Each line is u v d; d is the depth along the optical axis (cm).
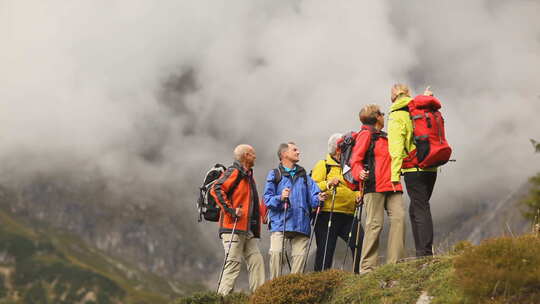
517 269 718
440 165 920
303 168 1235
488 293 720
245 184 1198
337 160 1243
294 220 1176
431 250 910
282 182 1220
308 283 996
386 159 986
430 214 917
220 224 1196
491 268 733
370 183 983
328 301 956
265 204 1205
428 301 787
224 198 1155
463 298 736
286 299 973
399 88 974
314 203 1183
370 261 989
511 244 769
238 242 1171
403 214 961
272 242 1197
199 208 1225
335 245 1192
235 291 1180
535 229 873
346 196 1200
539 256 736
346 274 1023
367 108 1031
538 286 702
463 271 763
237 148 1220
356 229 1144
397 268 915
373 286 902
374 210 983
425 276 855
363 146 991
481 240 891
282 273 1123
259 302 996
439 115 926
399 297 830
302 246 1183
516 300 692
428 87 959
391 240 958
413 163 929
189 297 1146
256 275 1184
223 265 1170
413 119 924
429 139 903
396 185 937
